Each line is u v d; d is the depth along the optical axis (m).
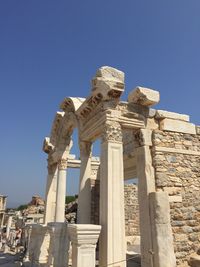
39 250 12.50
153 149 9.80
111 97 9.32
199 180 10.33
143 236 9.02
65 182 14.09
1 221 45.38
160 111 10.39
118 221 8.08
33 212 39.03
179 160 10.11
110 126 9.02
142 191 9.40
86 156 11.59
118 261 7.65
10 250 21.08
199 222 9.69
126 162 14.27
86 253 7.28
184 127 10.74
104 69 9.23
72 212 28.42
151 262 8.41
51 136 15.78
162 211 8.77
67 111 13.73
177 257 8.75
